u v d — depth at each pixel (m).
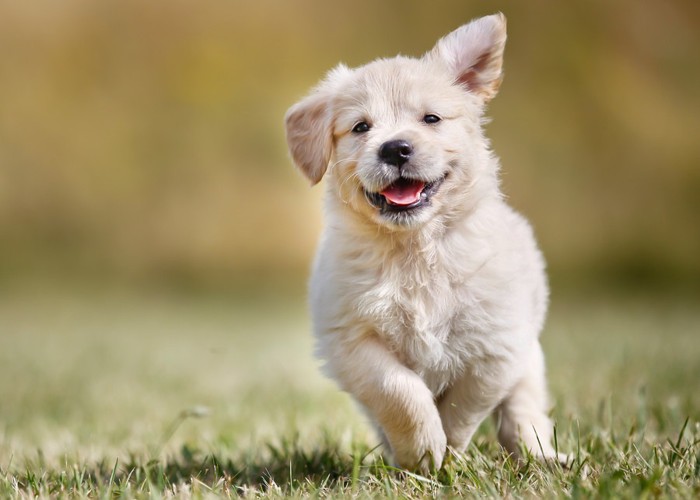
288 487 4.05
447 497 3.59
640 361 7.77
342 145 4.76
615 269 18.70
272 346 11.15
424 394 4.13
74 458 4.90
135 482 4.20
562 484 3.66
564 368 7.65
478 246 4.40
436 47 5.02
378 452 4.93
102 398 7.43
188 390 7.85
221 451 5.00
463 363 4.36
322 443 5.12
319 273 4.58
